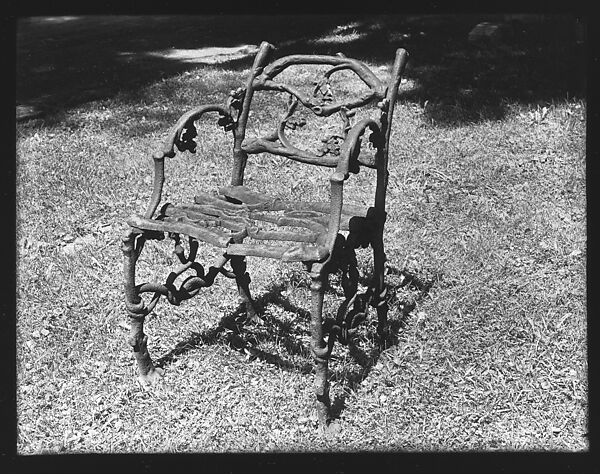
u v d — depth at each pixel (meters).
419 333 4.11
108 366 3.95
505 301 4.36
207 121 7.91
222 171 6.49
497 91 8.27
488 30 10.27
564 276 4.63
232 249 3.38
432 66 9.51
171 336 4.18
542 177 6.09
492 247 4.98
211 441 3.42
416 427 3.46
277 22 13.21
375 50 10.52
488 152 6.62
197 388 3.76
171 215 3.73
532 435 3.41
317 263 3.23
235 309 4.43
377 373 3.82
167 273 4.90
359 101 3.73
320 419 3.46
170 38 13.00
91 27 14.38
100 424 3.58
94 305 4.53
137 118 8.27
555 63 8.81
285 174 6.38
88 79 10.41
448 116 7.58
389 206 5.72
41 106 9.12
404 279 4.65
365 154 3.70
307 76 9.49
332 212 3.32
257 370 3.88
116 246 5.28
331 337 3.42
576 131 6.86
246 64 10.70
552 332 4.06
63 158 6.99
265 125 7.64
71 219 5.73
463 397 3.63
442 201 5.75
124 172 6.56
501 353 3.94
